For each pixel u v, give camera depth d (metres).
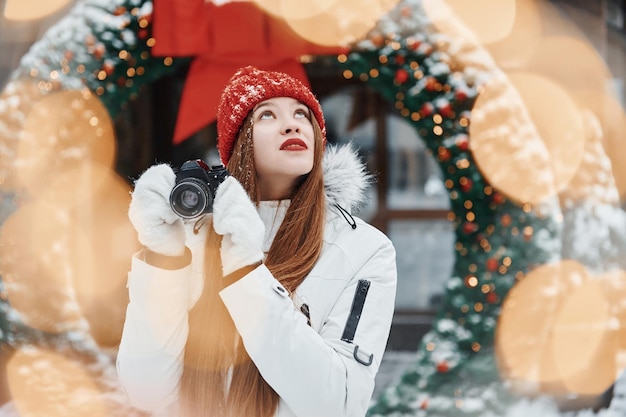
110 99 4.40
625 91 6.25
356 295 1.70
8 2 4.66
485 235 4.20
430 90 4.12
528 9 5.57
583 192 4.78
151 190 1.57
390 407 4.20
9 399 4.60
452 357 4.18
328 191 1.84
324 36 4.05
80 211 6.00
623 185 5.90
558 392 4.46
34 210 4.30
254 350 1.56
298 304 1.70
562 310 4.50
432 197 7.31
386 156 7.27
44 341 4.29
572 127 4.86
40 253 4.29
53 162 4.32
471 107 4.11
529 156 4.10
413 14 4.11
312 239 1.75
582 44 5.59
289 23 4.02
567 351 4.48
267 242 1.82
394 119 7.25
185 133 4.24
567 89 5.57
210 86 4.23
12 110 4.26
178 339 1.65
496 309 4.17
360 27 4.05
